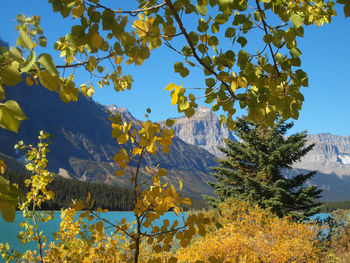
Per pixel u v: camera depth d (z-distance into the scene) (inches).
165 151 59.1
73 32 48.2
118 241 132.5
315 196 613.0
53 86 32.4
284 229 323.9
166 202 62.0
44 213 136.1
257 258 226.8
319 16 62.3
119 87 76.2
